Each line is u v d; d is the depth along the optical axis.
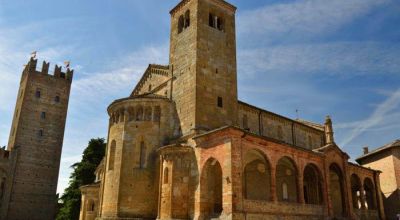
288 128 66.38
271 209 40.59
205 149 42.88
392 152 69.94
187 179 44.06
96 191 62.38
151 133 49.56
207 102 49.34
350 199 53.59
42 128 104.06
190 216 42.16
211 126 48.47
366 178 61.75
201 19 53.75
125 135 49.75
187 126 48.09
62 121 108.44
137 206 46.16
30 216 95.12
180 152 44.81
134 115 50.91
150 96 52.00
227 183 38.09
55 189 101.38
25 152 99.19
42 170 100.56
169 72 55.34
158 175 47.47
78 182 88.62
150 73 61.44
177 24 57.62
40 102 106.06
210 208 41.94
